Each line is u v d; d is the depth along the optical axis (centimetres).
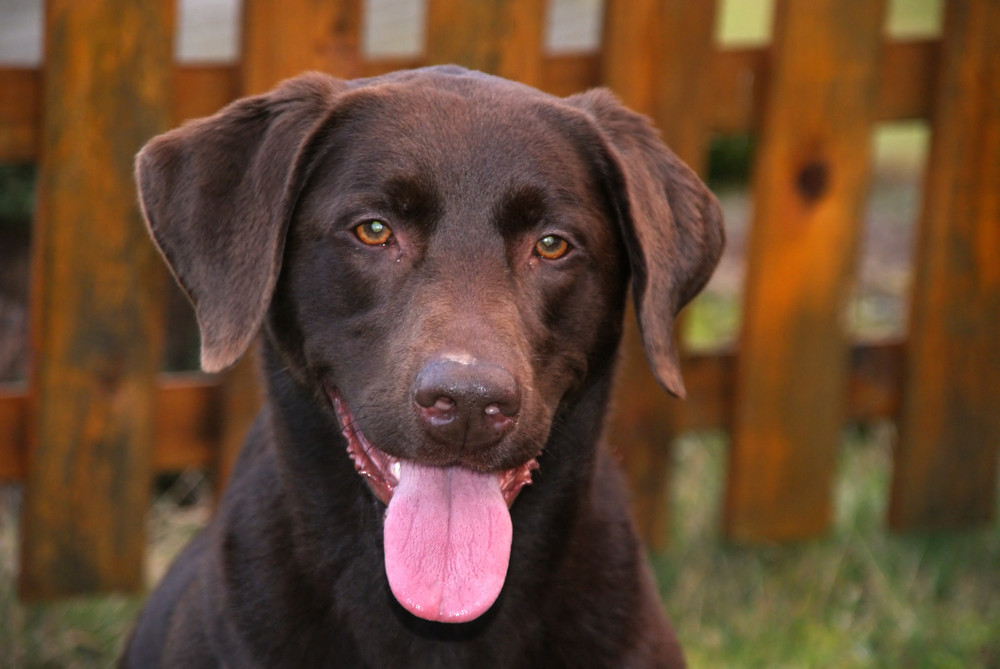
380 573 423
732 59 671
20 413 633
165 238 433
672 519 745
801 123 677
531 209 409
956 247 723
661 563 716
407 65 634
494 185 407
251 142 432
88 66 587
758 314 700
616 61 646
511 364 380
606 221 432
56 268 610
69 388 627
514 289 405
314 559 427
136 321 628
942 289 729
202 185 429
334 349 413
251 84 608
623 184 429
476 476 409
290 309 427
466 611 392
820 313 708
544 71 649
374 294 406
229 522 445
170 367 795
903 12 1958
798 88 671
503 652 431
